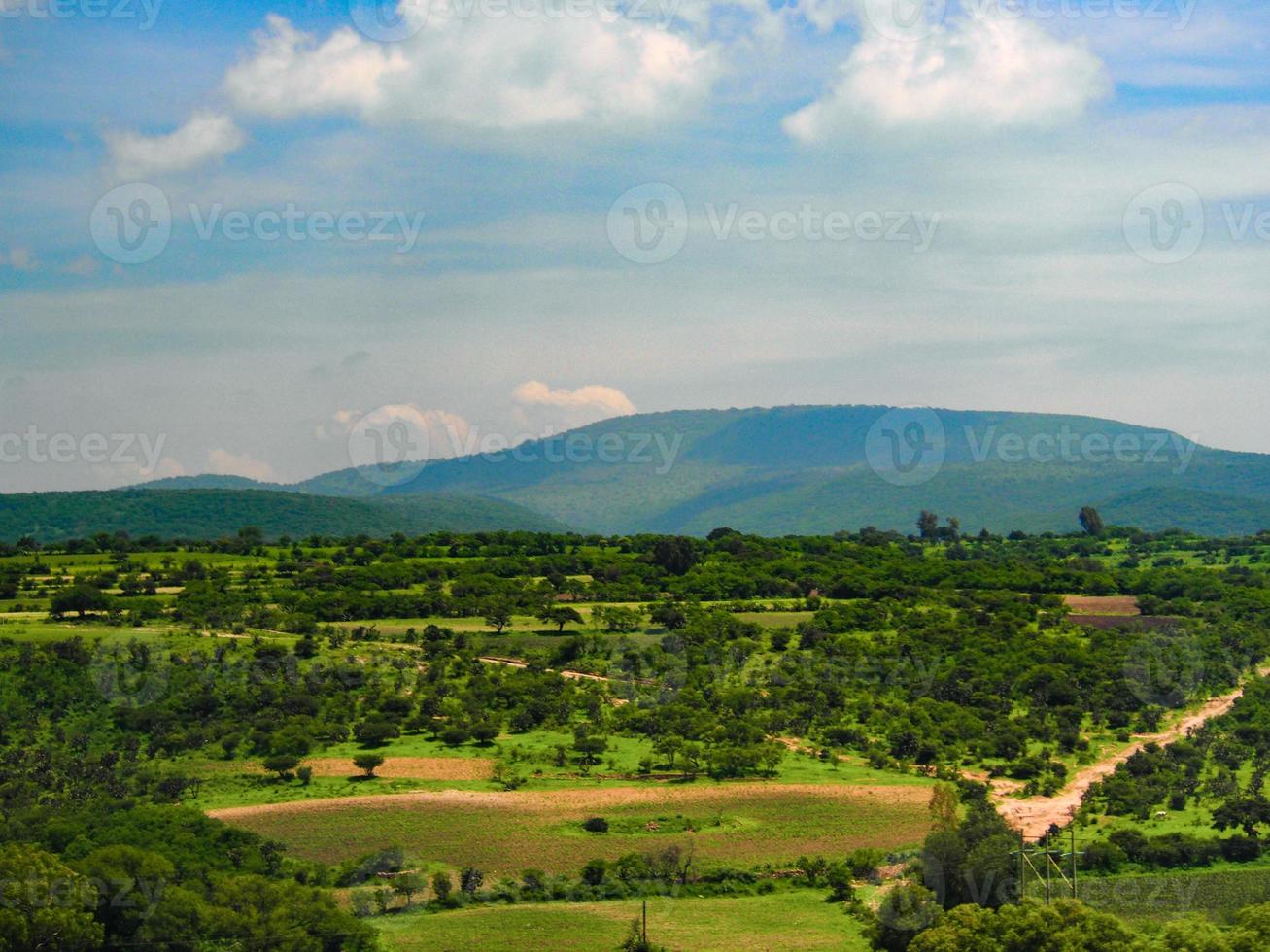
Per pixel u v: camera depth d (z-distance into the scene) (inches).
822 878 4318.4
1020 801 5137.8
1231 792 5177.2
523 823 4719.5
